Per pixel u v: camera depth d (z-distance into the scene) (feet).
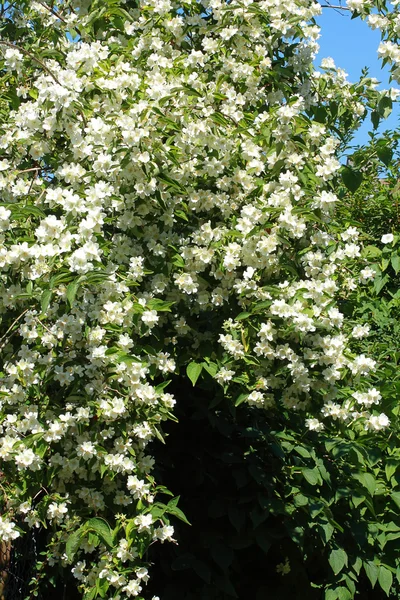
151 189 9.21
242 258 9.62
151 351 9.46
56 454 8.66
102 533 8.32
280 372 9.23
